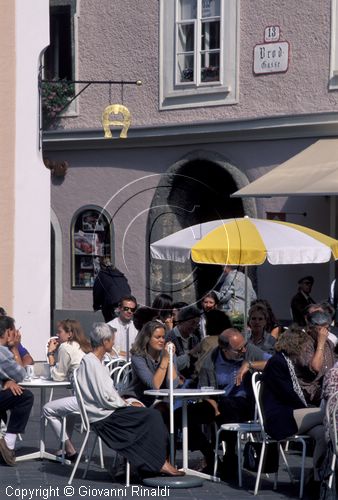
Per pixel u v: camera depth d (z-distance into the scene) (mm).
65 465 17703
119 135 36312
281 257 20766
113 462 17500
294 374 15906
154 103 35781
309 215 32312
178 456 18328
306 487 15547
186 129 34875
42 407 18125
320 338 16625
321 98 32094
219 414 17172
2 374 17734
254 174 33625
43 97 37125
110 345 16453
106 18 36781
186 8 35125
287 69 32781
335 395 14617
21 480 16438
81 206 37531
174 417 17266
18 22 27609
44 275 28156
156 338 17531
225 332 17656
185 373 18922
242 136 33812
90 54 37062
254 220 21562
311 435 15570
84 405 16234
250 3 33562
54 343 20938
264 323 19578
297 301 29422
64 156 37906
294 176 30391
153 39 35781
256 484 15672
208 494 15570
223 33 34094
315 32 32219
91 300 37125
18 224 27672
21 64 27719
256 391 15930
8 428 17656
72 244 37656
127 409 16188
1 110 27422
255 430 16094
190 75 35031
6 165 27484
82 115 37219
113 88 36594
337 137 32000
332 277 31984
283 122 32750
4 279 27438
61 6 37562
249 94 33625
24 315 27750
